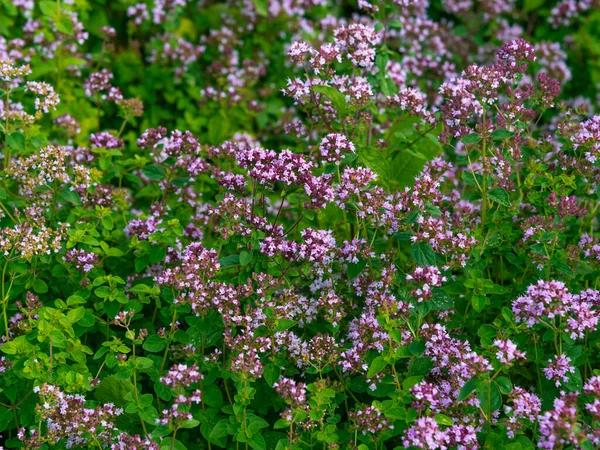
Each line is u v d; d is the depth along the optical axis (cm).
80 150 148
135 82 177
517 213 136
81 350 128
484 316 137
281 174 130
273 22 189
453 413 126
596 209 141
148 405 126
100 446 126
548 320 129
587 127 135
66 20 167
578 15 198
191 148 142
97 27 189
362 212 131
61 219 142
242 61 190
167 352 134
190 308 131
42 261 135
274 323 128
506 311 127
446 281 133
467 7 206
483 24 208
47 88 142
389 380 127
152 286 136
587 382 126
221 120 170
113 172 145
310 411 125
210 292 128
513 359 123
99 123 165
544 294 125
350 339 134
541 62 184
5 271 135
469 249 132
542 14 206
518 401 123
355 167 143
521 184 140
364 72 151
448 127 139
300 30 189
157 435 123
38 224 135
